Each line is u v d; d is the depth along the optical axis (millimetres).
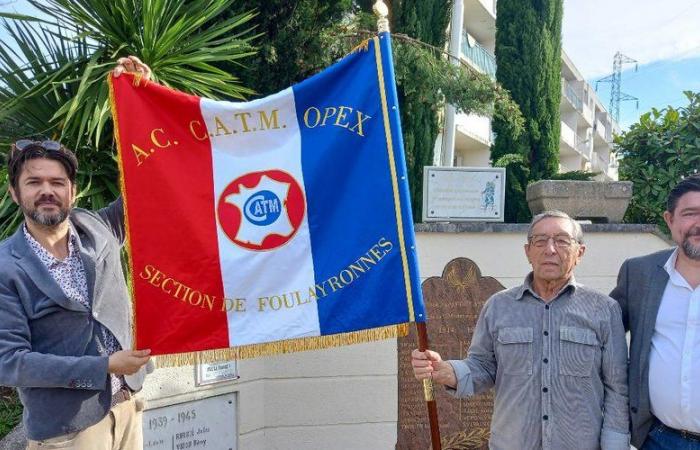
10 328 2078
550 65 9336
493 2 14773
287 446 4176
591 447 2299
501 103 6008
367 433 4258
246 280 2312
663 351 2277
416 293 2314
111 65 4070
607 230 4469
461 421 3764
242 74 5105
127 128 2254
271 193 2350
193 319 2256
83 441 2227
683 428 2229
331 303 2332
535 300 2441
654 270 2398
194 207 2295
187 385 3568
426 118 7082
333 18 5527
